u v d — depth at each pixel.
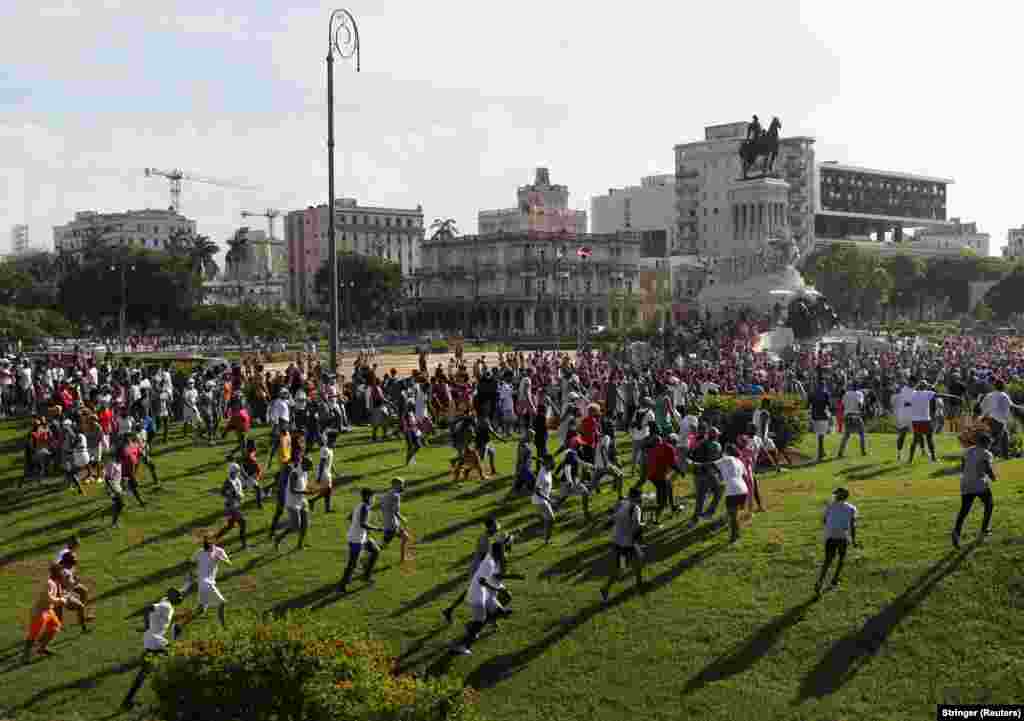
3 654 22.94
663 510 28.62
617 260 187.50
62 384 46.47
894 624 19.48
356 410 46.12
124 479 32.56
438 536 28.28
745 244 111.44
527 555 26.02
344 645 16.78
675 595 22.31
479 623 20.86
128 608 25.11
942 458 34.28
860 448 37.03
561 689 19.59
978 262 195.00
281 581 25.72
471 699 16.23
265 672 16.11
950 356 66.56
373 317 168.88
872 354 79.19
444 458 37.94
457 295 189.50
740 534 25.27
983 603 19.47
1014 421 37.53
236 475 28.42
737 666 19.34
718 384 49.38
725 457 25.12
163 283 142.12
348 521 30.44
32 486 36.38
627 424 43.38
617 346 86.50
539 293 176.75
